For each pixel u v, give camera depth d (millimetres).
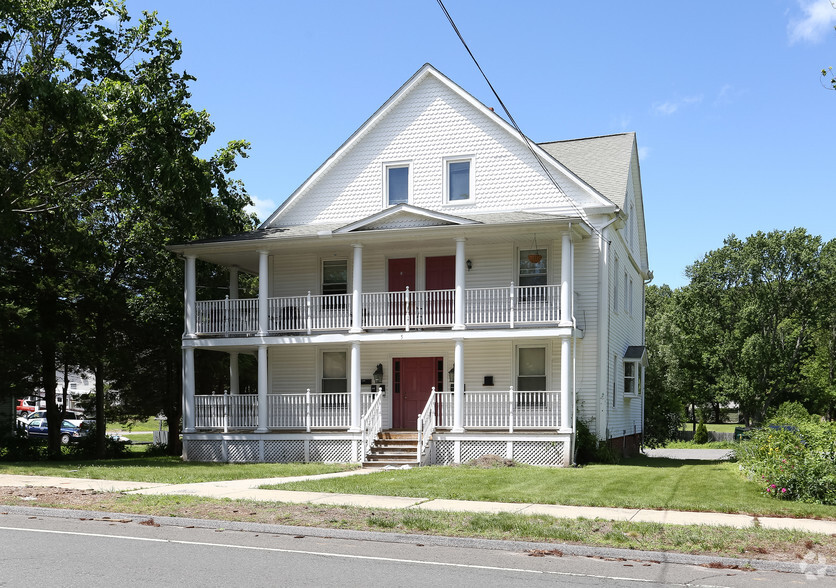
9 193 22828
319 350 25859
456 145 25203
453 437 21766
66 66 24531
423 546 9430
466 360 24266
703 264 63625
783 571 8305
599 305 23359
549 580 7695
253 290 34469
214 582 7348
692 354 62812
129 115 23234
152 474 17297
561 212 23969
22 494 13086
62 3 23312
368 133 26141
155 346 30250
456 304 22172
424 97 25672
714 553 8750
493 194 24688
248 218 33406
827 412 65000
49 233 24109
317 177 26438
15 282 26141
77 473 17438
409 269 25188
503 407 23062
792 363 61656
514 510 11688
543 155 24281
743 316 60344
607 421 23641
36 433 42094
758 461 15664
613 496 13383
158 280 28969
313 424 23906
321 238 23109
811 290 60062
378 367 24906
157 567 7957
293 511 11312
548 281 23672
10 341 24984
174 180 23156
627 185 26422
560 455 20906
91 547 8992
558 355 23438
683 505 12188
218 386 34625
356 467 20594
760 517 11305
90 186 26172
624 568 8352
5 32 22469
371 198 25875
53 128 23891
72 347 27234
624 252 28188
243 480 16188
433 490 14031
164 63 24594
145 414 32875
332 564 8258
